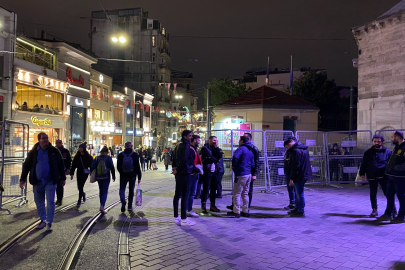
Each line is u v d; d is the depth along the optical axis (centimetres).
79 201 844
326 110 3278
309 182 1244
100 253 477
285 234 588
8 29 2297
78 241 530
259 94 2219
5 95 2289
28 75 2484
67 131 3070
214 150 796
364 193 1060
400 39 1358
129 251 489
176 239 555
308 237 568
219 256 470
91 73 3709
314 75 3281
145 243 531
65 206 838
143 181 1523
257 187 1083
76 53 3194
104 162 755
